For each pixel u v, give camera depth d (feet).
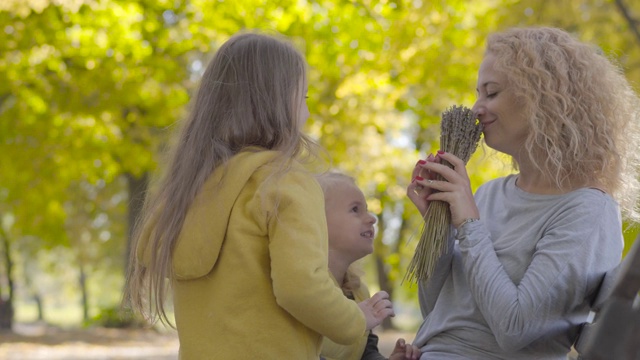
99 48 37.22
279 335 7.27
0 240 82.38
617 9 31.60
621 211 8.48
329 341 9.33
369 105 42.32
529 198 8.12
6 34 37.55
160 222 7.70
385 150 47.78
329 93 41.47
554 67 7.96
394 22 33.81
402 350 8.74
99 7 34.86
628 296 6.15
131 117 46.06
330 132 41.47
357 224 9.19
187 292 7.65
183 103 43.09
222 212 7.36
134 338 56.85
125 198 72.84
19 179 49.70
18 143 47.37
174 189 7.70
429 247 8.21
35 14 37.04
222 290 7.36
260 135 7.77
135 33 36.52
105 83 40.45
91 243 83.20
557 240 7.59
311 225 7.22
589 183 8.04
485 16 33.45
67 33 37.29
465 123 8.36
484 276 7.68
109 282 120.98
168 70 39.42
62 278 148.97
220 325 7.34
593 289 7.66
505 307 7.47
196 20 35.68
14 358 43.60
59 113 44.86
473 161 34.65
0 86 41.96
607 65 8.27
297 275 7.02
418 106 42.47
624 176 8.25
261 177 7.39
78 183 61.82
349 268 9.71
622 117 8.16
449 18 33.99
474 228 7.95
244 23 33.09
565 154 7.90
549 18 31.63
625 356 6.04
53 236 58.13
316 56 35.63
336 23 34.22
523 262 7.83
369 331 9.68
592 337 6.25
